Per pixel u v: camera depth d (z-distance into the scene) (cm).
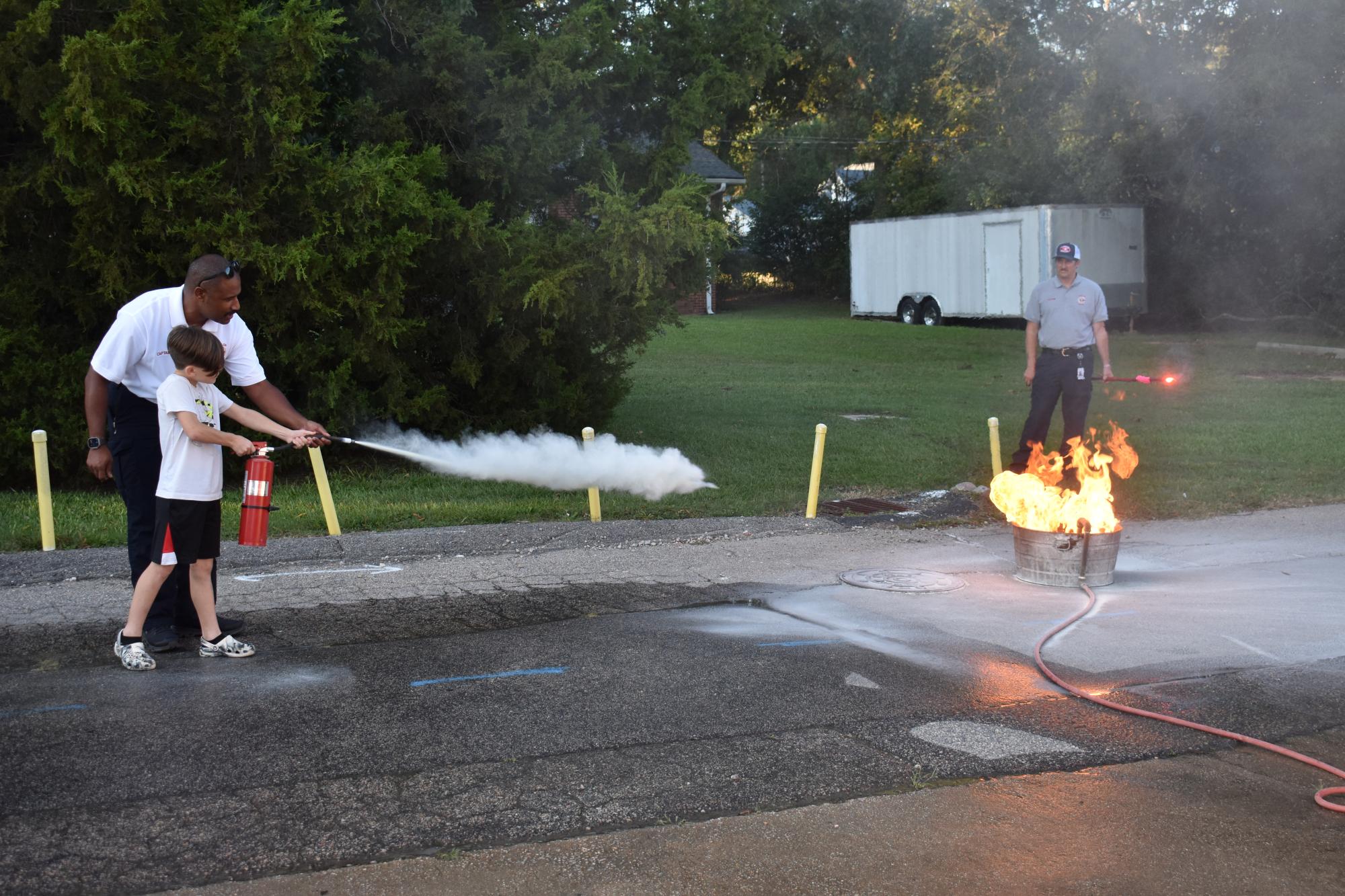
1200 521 970
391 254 1080
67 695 520
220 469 568
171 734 474
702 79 1315
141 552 575
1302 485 1109
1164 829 402
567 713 505
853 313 3972
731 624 653
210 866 366
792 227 5066
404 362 1180
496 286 1172
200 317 573
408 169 1091
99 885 354
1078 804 421
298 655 585
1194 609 689
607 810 410
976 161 3903
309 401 1141
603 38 1231
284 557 806
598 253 1181
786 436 1438
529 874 365
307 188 1055
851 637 629
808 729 489
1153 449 1320
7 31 1018
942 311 3541
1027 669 574
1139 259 3284
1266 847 389
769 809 414
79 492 1091
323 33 1032
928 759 459
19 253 1093
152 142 1030
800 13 4041
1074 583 739
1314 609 688
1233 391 1956
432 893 352
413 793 421
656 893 354
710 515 989
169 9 1049
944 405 1783
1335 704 530
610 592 723
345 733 478
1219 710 520
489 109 1184
